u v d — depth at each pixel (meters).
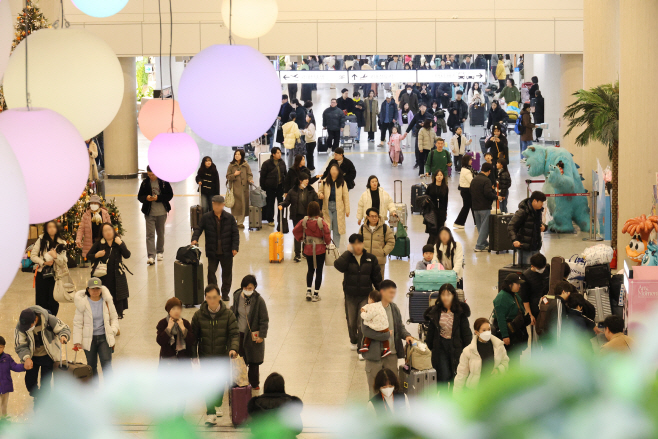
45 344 14.69
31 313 14.44
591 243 28.62
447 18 41.88
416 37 42.06
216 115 6.20
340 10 42.06
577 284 18.50
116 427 0.95
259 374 17.14
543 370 0.87
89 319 15.55
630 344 0.96
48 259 19.84
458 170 44.66
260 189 32.44
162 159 9.11
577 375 0.86
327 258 22.30
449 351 14.84
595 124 24.81
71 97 6.05
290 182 30.02
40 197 4.83
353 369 17.44
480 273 25.08
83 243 24.23
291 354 18.45
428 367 14.52
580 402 0.83
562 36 41.53
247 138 6.45
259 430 1.01
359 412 0.92
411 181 41.66
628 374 0.85
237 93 6.16
